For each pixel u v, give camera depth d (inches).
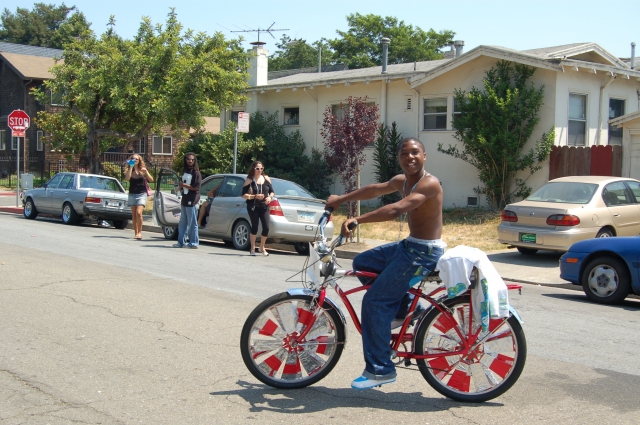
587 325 311.4
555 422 184.1
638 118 687.7
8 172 1462.8
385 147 889.5
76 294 336.2
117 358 233.8
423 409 192.2
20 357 231.6
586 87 791.7
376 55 2365.9
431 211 186.9
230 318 296.5
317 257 197.5
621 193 529.3
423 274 189.5
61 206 747.4
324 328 204.8
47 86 850.8
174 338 261.4
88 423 175.9
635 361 249.8
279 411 187.9
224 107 868.0
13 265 416.8
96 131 858.1
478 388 197.6
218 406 190.7
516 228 514.6
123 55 802.8
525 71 765.3
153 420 179.0
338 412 188.2
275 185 563.5
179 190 576.7
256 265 467.2
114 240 589.0
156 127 853.8
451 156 842.8
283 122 1047.6
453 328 197.3
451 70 828.0
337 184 965.8
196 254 515.8
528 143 776.9
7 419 177.3
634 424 184.1
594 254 377.7
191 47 822.5
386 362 191.6
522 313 336.2
